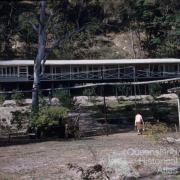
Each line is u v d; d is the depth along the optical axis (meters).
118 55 90.50
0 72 75.31
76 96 70.50
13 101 63.94
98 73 77.50
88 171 16.08
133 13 70.12
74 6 47.31
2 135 40.16
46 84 75.75
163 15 92.56
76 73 76.75
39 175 20.59
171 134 30.75
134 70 78.12
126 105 63.16
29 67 75.88
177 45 93.38
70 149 29.20
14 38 82.88
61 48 84.62
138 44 94.94
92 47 90.06
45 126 38.16
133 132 41.53
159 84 72.06
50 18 45.59
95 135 40.00
